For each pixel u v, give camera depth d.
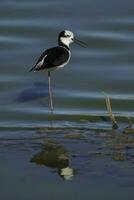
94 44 21.55
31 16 23.55
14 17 23.52
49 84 17.97
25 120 16.70
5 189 11.94
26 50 21.00
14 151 14.20
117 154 13.86
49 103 17.81
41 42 21.59
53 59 17.89
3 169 13.05
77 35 22.02
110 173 12.70
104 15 23.50
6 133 15.54
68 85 18.95
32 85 18.97
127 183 12.18
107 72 19.62
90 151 14.09
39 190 11.90
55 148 14.36
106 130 15.69
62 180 12.38
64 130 15.76
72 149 14.27
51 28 22.55
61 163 13.38
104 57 20.64
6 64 20.11
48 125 16.25
